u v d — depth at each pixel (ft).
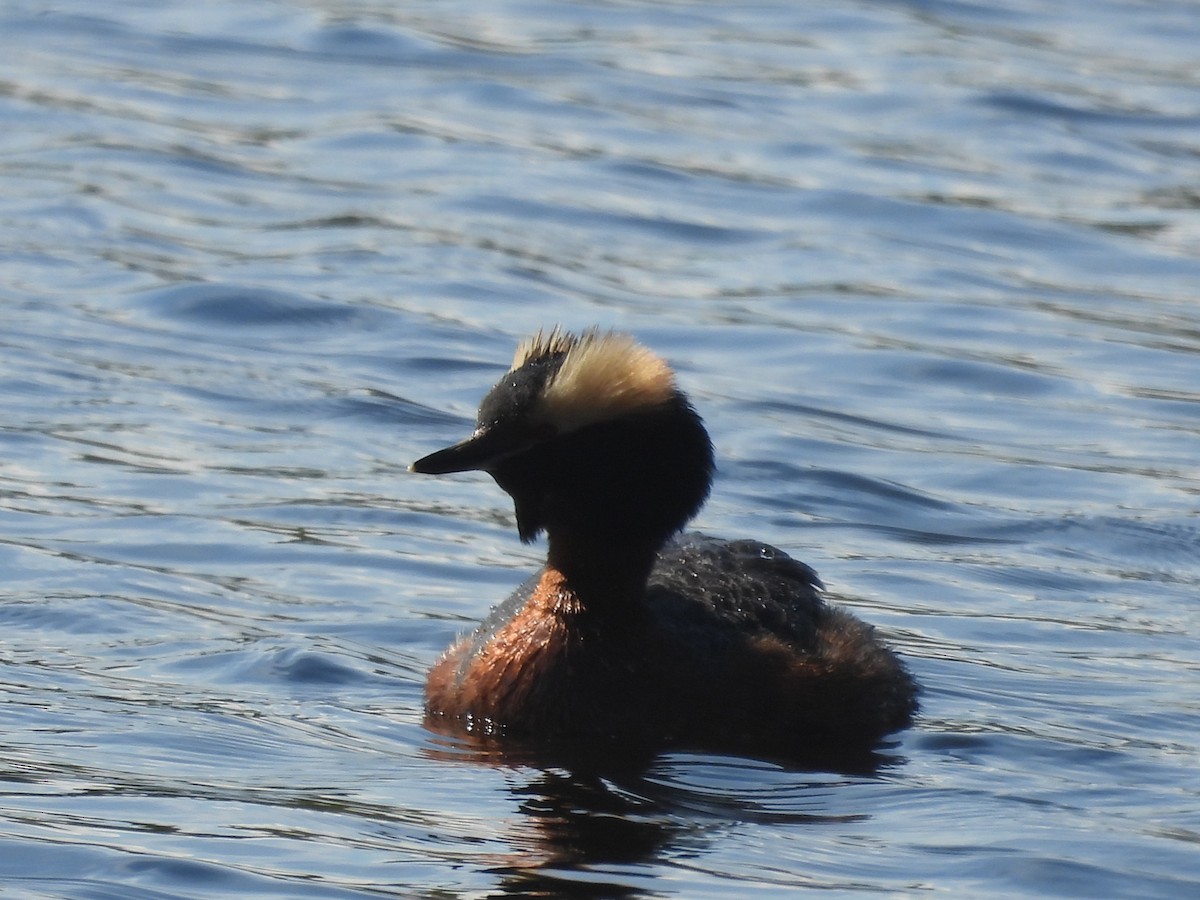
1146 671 40.86
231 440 53.21
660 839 31.63
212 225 69.87
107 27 92.89
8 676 37.93
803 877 30.01
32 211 69.56
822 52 94.73
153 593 43.11
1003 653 41.83
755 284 67.36
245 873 29.53
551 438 37.04
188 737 35.35
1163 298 67.97
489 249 68.90
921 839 31.76
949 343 62.90
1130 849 31.32
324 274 65.51
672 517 37.63
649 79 89.04
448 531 48.14
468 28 96.02
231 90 85.15
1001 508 50.96
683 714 36.68
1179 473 53.72
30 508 47.73
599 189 75.46
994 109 86.58
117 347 59.31
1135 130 85.25
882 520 50.11
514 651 37.45
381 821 31.89
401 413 55.83
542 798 33.30
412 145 79.20
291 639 40.86
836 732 36.88
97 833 30.78
